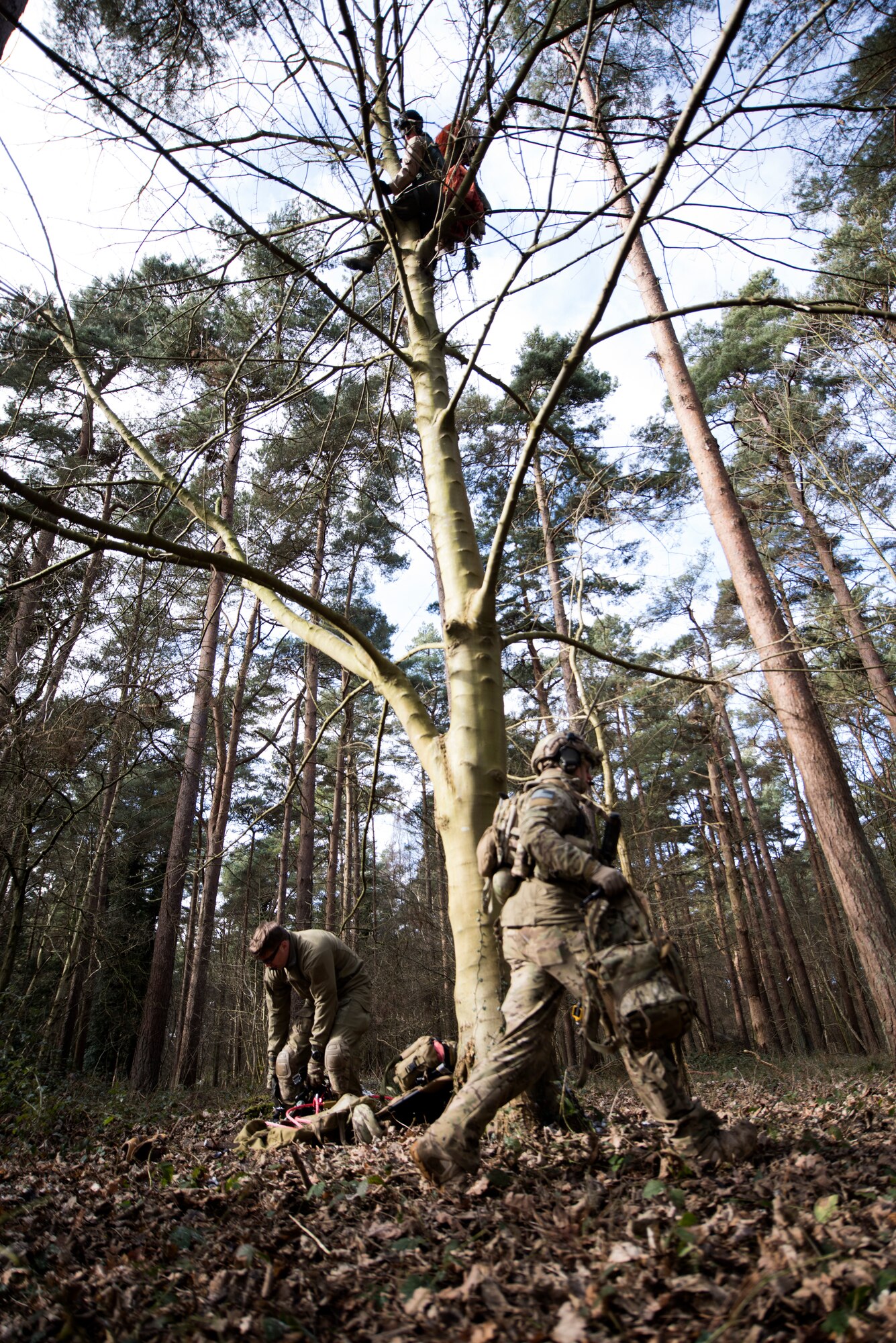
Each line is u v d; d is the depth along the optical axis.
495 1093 2.87
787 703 11.01
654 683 8.42
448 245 5.88
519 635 5.73
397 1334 1.82
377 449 7.60
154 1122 7.67
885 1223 2.16
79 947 15.67
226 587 9.87
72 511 3.70
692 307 3.88
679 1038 2.78
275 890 35.47
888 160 7.20
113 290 5.82
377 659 5.09
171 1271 2.37
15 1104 7.48
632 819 15.76
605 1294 1.83
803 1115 5.43
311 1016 5.33
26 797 11.08
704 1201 2.47
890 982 10.02
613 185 4.76
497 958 4.27
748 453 13.61
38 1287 2.26
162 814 24.83
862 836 10.53
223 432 6.09
